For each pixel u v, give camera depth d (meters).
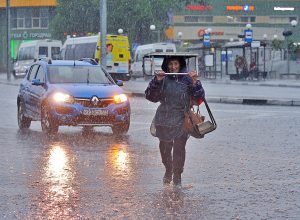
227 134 31.05
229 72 100.19
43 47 110.81
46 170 20.55
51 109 30.08
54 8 171.75
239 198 16.42
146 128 33.47
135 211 14.94
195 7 197.50
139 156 23.73
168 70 18.02
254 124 35.66
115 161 22.52
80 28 141.00
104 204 15.65
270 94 62.38
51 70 32.41
